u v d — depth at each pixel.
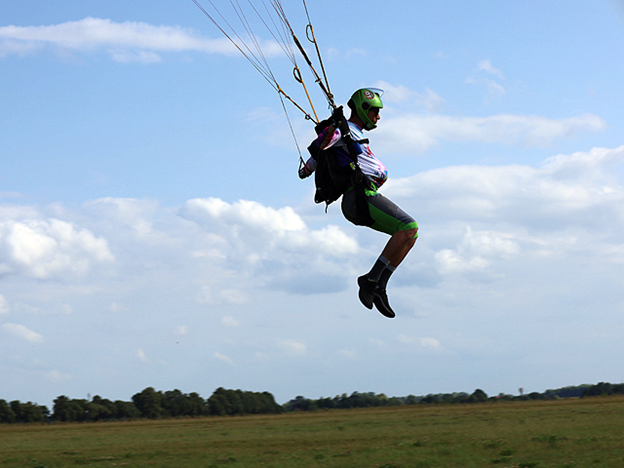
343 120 6.76
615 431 12.99
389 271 6.84
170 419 32.56
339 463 10.07
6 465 11.26
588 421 16.38
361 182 6.80
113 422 30.16
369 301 6.80
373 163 6.93
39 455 12.77
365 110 7.02
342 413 31.28
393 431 16.28
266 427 20.81
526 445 11.33
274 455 11.40
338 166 6.88
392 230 6.88
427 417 22.75
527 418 19.08
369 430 17.05
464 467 9.20
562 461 9.20
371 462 10.00
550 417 19.05
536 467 8.89
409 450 11.27
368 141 6.99
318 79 7.09
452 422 19.20
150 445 14.67
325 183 7.01
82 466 10.98
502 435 13.36
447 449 11.16
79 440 17.55
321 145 6.80
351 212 6.95
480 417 21.03
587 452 10.05
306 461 10.47
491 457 10.03
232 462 10.69
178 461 11.10
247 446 13.47
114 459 11.69
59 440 17.83
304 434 16.48
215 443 14.55
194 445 14.11
